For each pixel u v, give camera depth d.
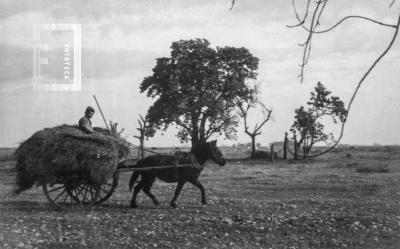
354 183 24.70
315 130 59.78
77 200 14.88
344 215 13.37
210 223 12.26
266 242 10.15
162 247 9.64
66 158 13.91
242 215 13.60
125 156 14.97
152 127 61.16
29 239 10.08
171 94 61.62
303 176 31.06
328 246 9.73
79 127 14.88
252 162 53.12
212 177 31.16
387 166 38.28
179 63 60.97
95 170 14.09
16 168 14.33
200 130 63.06
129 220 12.73
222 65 62.72
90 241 10.03
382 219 12.62
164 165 15.61
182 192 21.14
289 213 14.01
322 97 59.03
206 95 61.59
